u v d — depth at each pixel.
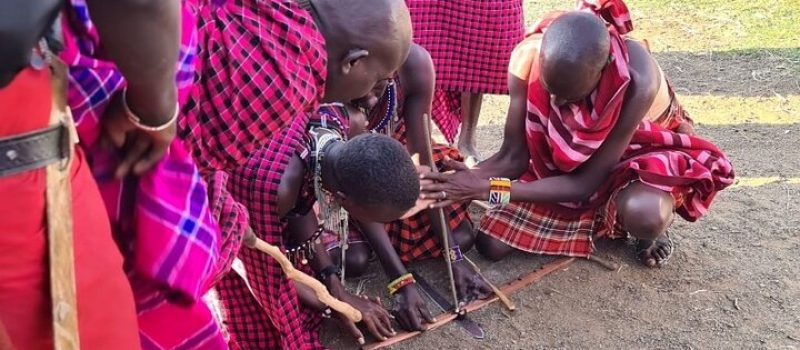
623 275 3.15
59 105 1.20
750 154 4.00
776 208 3.55
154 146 1.34
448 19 3.40
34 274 1.26
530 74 2.92
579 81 2.62
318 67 1.69
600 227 3.25
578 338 2.82
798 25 5.56
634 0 6.14
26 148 1.17
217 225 1.79
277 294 2.34
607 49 2.63
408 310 2.80
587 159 2.95
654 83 2.81
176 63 1.24
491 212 3.28
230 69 1.57
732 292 3.05
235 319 2.47
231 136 1.64
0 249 1.20
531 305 2.99
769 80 4.80
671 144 3.04
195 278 1.49
